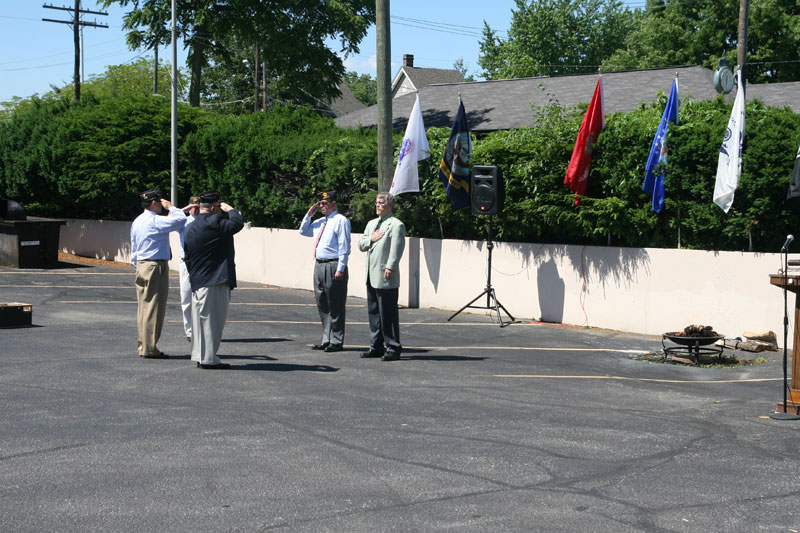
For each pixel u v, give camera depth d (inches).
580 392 345.7
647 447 256.4
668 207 513.3
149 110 995.3
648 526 190.1
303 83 1558.8
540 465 236.2
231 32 1429.6
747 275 484.1
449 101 1013.2
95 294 695.7
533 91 953.5
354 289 716.0
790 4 1690.5
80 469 228.4
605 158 539.8
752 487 218.4
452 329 540.1
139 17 1396.4
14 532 183.6
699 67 890.1
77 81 1711.4
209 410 297.9
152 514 195.2
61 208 1107.3
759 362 432.1
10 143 1086.4
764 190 469.7
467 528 187.8
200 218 374.9
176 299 671.8
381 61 629.9
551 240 593.9
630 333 533.3
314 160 740.7
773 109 485.4
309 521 191.3
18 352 418.6
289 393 328.5
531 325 560.4
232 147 828.0
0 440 256.4
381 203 414.3
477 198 557.9
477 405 313.9
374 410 301.4
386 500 205.9
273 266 804.6
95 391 328.5
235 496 207.8
